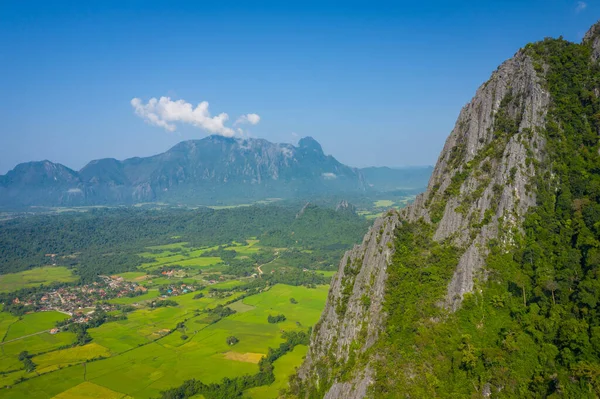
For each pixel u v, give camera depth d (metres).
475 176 88.19
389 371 71.00
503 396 63.00
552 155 81.31
